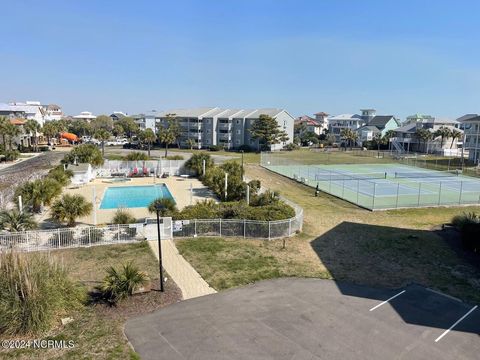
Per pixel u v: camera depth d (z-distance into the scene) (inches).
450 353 544.4
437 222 1304.1
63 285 645.9
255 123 4205.2
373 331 600.4
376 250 997.8
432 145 4392.2
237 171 1958.7
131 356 522.3
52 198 1300.4
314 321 628.7
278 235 1083.3
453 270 871.1
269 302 696.4
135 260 891.4
